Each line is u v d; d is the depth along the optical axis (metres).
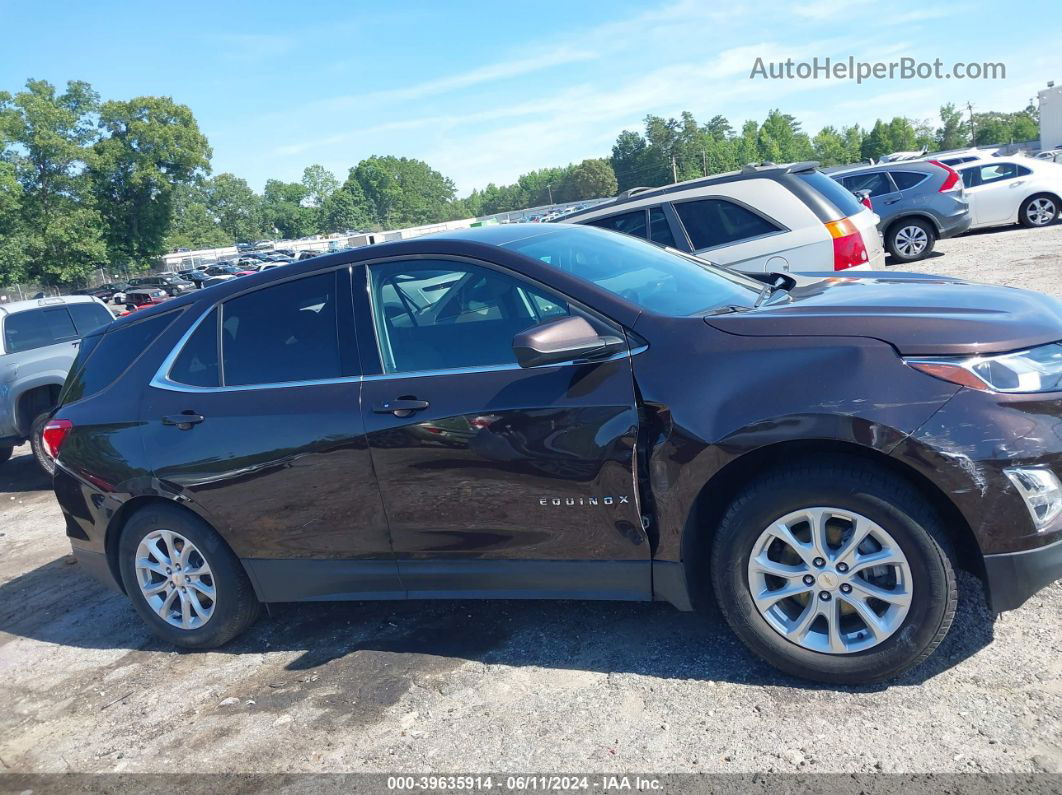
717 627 3.54
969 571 2.92
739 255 7.23
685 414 2.97
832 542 2.92
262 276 3.99
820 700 2.96
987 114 120.31
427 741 3.10
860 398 2.75
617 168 135.75
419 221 197.62
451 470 3.37
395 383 3.49
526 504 3.28
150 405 4.06
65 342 8.88
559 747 2.94
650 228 7.61
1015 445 2.66
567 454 3.16
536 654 3.57
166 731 3.49
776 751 2.74
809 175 7.39
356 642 3.95
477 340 3.42
